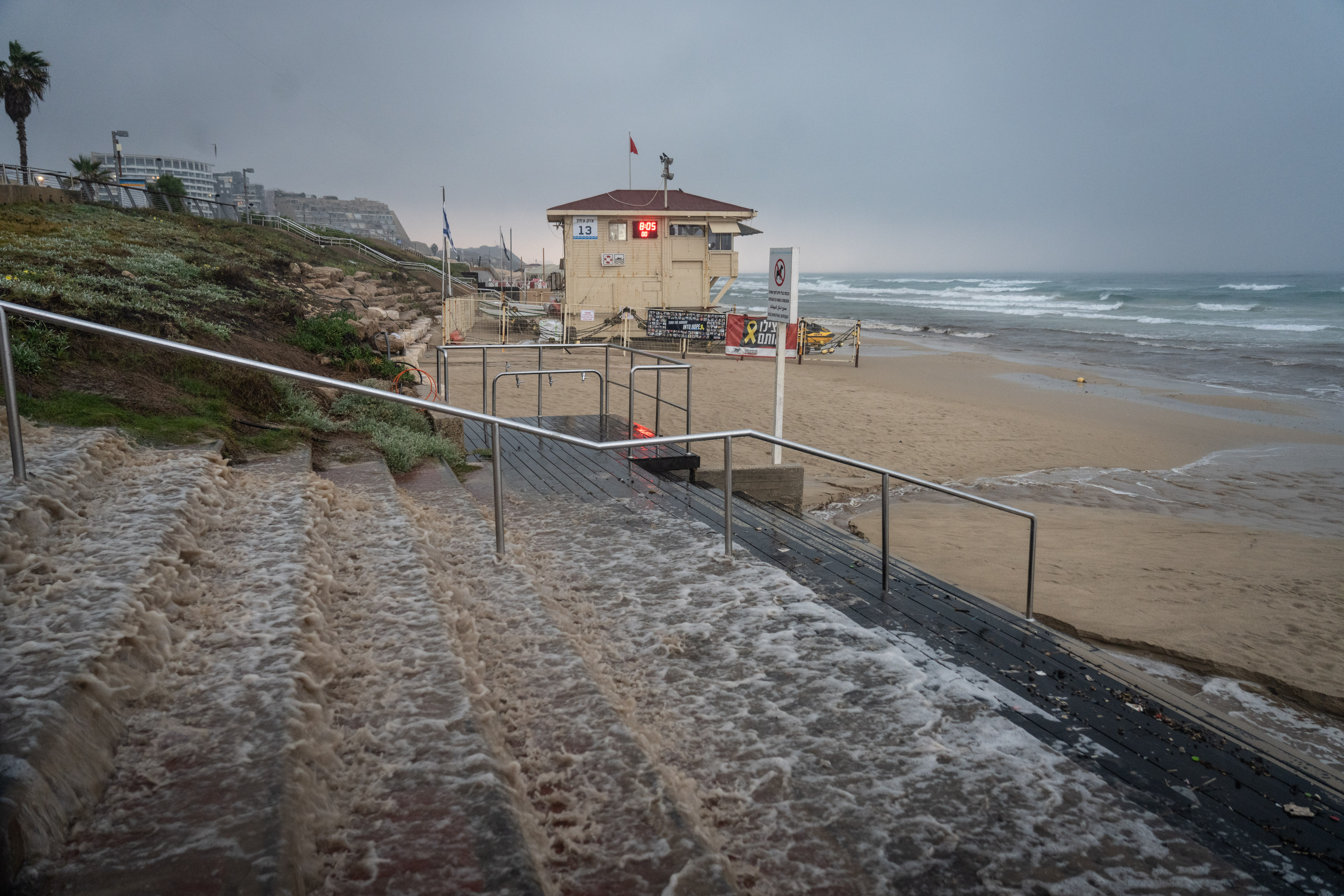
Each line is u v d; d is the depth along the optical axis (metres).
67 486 3.98
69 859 1.95
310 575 3.72
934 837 2.90
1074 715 3.90
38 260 11.03
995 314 68.06
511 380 20.84
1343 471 14.96
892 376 26.80
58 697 2.31
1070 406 21.64
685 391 20.92
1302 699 6.38
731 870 2.61
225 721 2.57
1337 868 2.90
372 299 27.44
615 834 2.60
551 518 6.51
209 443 5.59
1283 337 44.59
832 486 12.62
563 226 32.94
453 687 3.10
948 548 9.70
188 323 9.64
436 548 5.00
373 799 2.46
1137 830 3.03
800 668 4.13
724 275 33.84
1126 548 9.92
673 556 5.68
